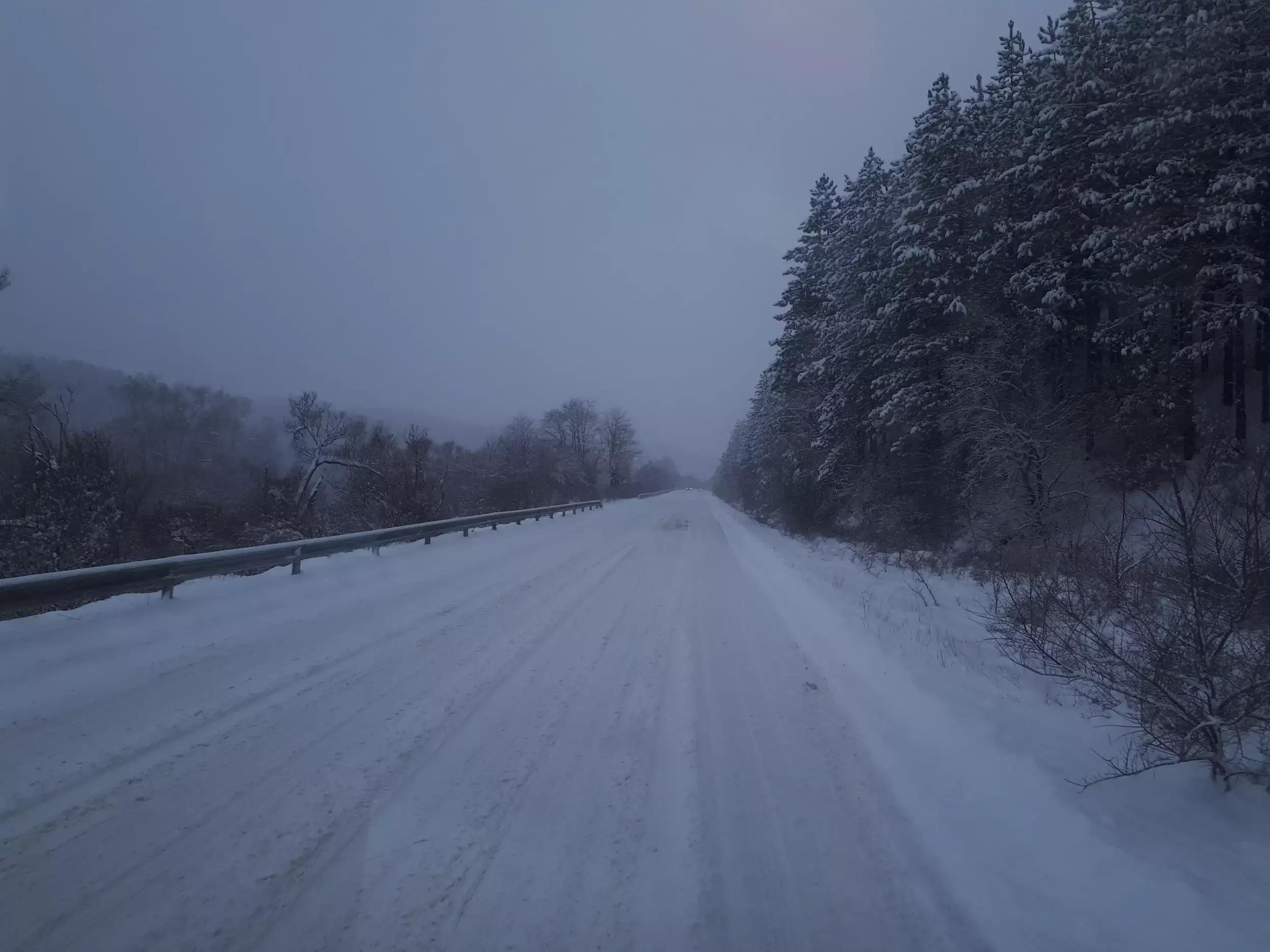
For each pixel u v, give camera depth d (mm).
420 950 3221
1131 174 17500
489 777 5043
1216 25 14852
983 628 9625
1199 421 17234
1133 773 4574
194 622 8930
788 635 9977
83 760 5051
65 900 3480
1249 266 15922
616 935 3379
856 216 25672
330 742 5547
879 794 4934
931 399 20547
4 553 13961
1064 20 18453
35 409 19219
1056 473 17281
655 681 7523
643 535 27516
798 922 3525
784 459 35125
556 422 82938
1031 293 18219
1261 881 3523
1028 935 3367
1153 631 5078
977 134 20375
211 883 3650
